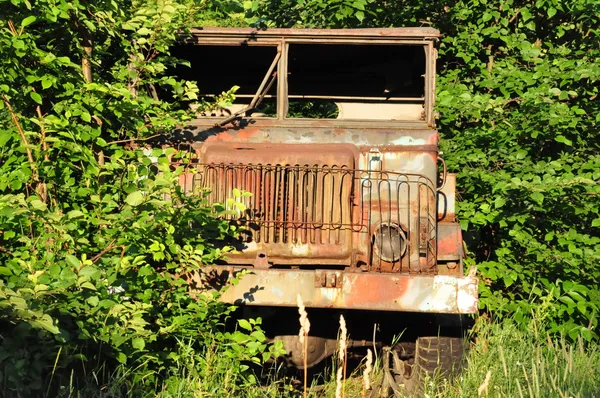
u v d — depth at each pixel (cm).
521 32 995
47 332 520
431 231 670
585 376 637
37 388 521
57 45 677
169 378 576
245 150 685
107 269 571
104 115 672
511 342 738
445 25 997
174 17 701
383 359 700
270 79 773
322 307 620
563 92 870
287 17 1032
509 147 886
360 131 704
